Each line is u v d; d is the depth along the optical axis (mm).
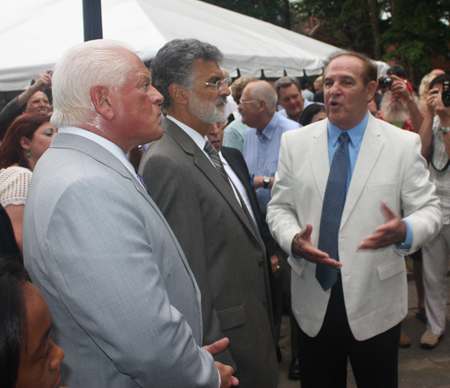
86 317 909
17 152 2139
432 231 1712
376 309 1770
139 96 1118
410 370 2811
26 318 694
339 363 1946
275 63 4941
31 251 979
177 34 4086
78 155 1032
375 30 19312
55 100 1109
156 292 953
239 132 3963
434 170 2988
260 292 1666
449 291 3963
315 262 1673
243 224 1619
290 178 1976
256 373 1583
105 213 931
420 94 4102
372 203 1737
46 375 759
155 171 1438
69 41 3844
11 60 3695
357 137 1811
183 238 1405
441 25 17859
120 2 4457
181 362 959
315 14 21984
